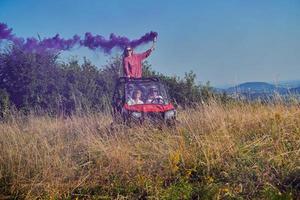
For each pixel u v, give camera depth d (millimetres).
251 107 9055
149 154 6719
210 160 6156
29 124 10047
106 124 9258
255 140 6727
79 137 8156
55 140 8172
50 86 16969
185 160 6301
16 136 8219
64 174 6430
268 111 8438
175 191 5566
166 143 6938
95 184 6129
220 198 5273
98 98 16812
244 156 6141
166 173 6062
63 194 6016
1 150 7375
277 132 6922
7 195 6270
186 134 7531
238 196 5234
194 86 16797
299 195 5121
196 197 5496
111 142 7277
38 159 6977
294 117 7555
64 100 16250
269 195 5082
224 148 6469
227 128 7527
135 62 10562
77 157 7152
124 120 8789
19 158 7047
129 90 9406
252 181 5512
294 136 6621
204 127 7844
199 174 6035
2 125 9227
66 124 9805
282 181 5438
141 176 5977
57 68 17375
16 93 16969
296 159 5855
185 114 9398
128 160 6496
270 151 6281
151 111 8875
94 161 6801
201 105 9531
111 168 6410
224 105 9367
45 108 16375
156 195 5551
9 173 6777
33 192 6145
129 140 7582
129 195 5730
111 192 5910
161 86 9617
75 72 17375
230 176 5711
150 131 8016
